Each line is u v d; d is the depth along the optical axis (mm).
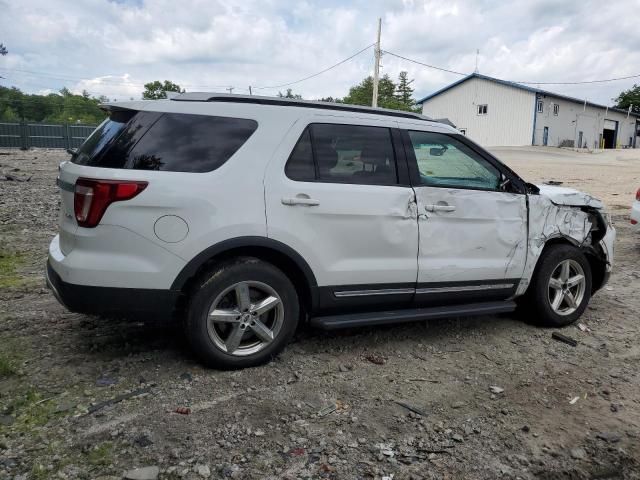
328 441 3023
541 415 3416
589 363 4230
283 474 2727
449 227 4320
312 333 4578
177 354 4008
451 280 4363
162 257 3455
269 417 3230
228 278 3625
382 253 4082
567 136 55781
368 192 3988
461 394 3646
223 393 3480
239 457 2838
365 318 4066
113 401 3314
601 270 5402
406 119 4340
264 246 3686
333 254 3926
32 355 3930
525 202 4664
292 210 3758
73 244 3461
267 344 3850
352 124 4078
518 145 50750
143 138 3514
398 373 3918
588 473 2869
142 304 3494
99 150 3518
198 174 3549
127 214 3377
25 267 6453
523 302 5027
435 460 2908
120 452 2830
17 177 16922
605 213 5230
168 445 2908
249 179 3652
